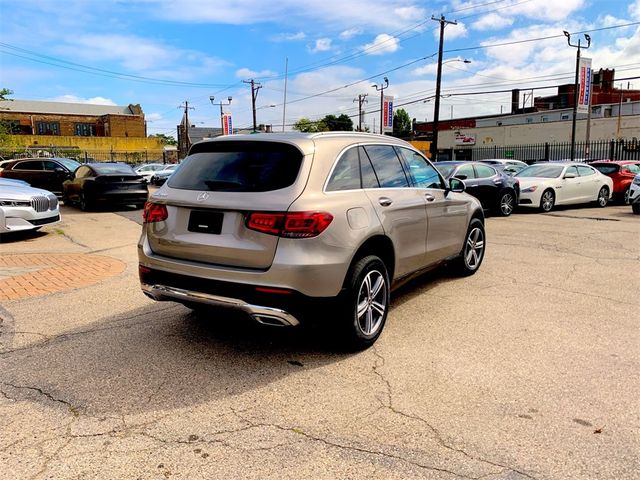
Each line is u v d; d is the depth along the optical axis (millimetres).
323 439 2854
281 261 3461
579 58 30547
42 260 7793
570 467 2578
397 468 2582
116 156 58781
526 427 2949
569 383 3506
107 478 2516
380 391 3416
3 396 3381
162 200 4023
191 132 81125
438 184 5621
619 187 16656
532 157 48188
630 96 64312
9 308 5312
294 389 3453
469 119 74188
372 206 4148
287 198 3551
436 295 5711
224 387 3490
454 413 3119
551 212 14484
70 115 71375
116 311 5195
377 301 4281
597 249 8422
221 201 3672
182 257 3898
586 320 4828
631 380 3549
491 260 7578
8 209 9180
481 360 3910
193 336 4453
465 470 2559
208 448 2773
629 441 2805
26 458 2680
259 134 4184
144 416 3115
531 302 5426
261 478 2512
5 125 42969
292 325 3609
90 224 12203
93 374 3707
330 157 3949
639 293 5746
